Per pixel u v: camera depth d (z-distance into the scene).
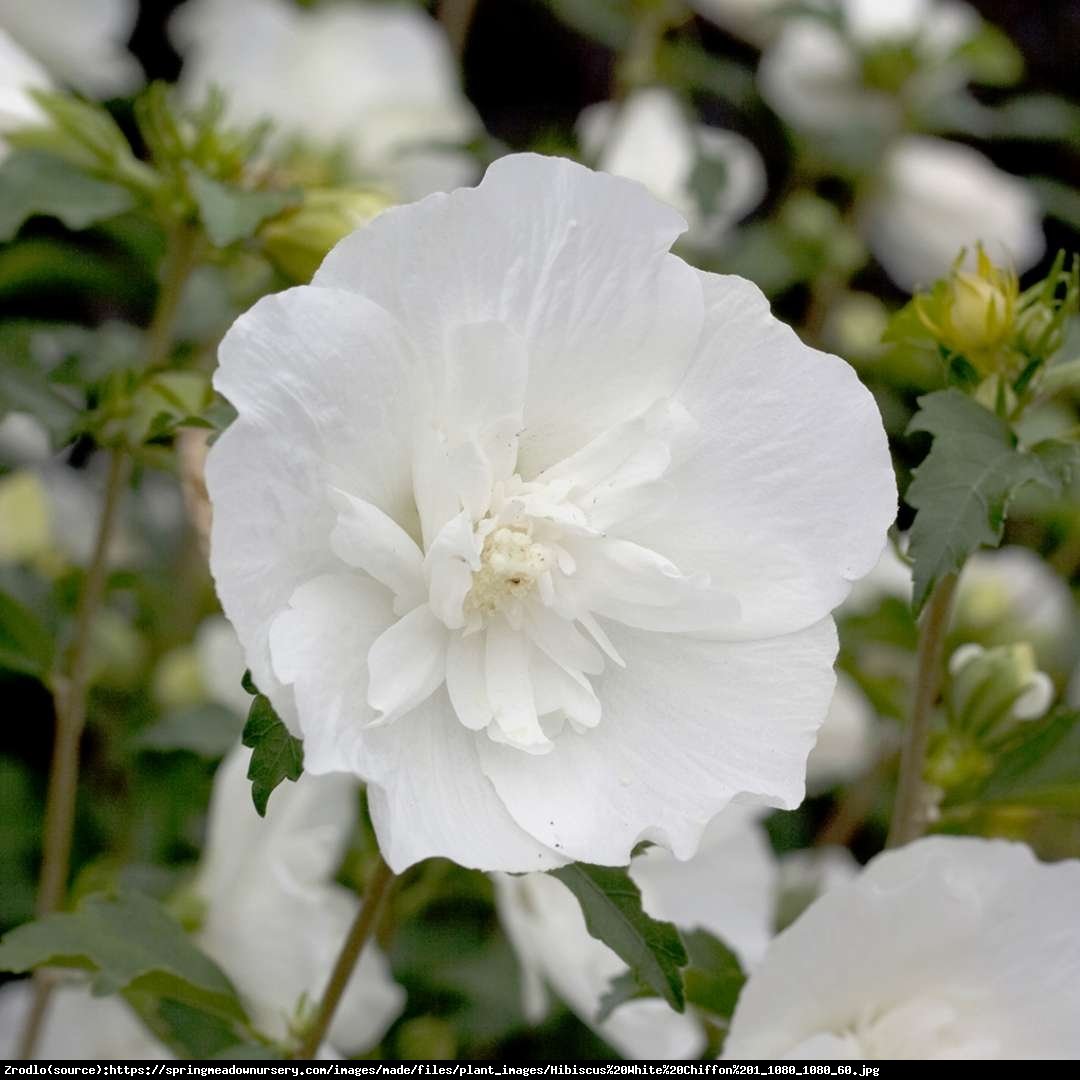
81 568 0.81
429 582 0.54
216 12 0.85
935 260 1.17
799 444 0.56
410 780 0.54
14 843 0.87
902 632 0.79
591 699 0.55
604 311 0.55
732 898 0.69
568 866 0.55
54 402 0.67
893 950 0.60
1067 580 1.05
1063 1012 0.61
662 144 0.96
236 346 0.53
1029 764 0.64
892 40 1.18
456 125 0.88
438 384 0.55
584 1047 0.78
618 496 0.55
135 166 0.67
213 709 0.76
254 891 0.67
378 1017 0.67
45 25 0.91
